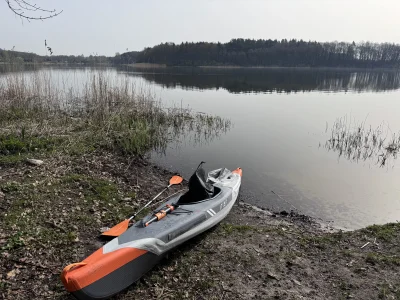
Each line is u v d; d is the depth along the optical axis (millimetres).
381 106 21344
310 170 9547
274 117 17391
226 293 3895
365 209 7098
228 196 5922
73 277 3275
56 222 5105
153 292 3869
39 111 11664
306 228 6148
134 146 10312
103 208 5891
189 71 58406
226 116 17250
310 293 3953
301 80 42938
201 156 10625
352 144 12352
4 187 5875
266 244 5078
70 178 6758
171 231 4391
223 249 4855
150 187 7605
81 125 10883
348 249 4988
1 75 14430
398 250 4934
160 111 15281
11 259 4070
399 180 8891
